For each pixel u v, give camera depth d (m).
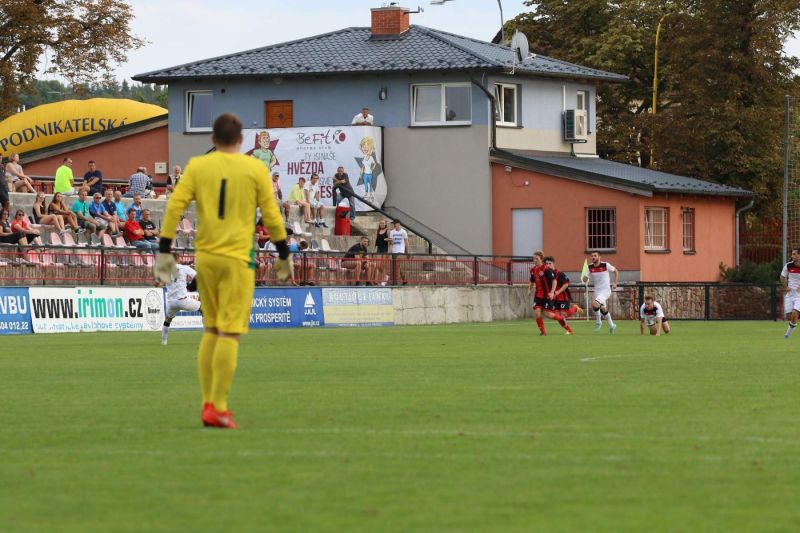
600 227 88.25
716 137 102.25
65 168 71.25
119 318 56.25
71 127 101.94
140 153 97.81
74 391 26.06
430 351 40.47
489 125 90.19
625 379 28.94
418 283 74.06
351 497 14.26
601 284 58.50
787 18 102.12
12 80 110.75
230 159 19.83
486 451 17.41
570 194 88.62
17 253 54.00
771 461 16.59
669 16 111.69
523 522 13.00
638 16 118.25
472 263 78.25
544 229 89.25
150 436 18.92
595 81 98.31
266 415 21.52
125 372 31.20
